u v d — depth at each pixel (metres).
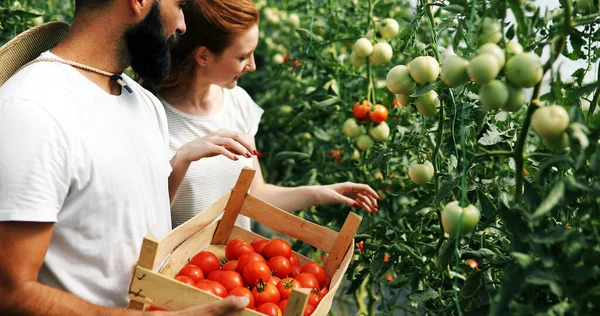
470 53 1.44
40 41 1.50
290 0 4.42
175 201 2.12
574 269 1.12
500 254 1.55
